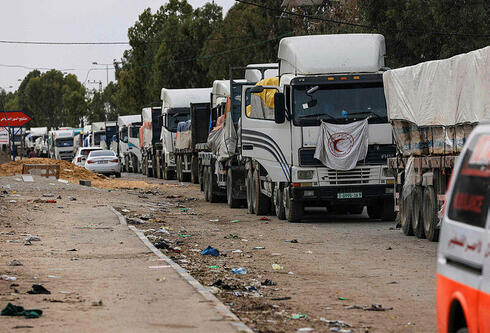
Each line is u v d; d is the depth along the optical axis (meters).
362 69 40.34
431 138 30.77
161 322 15.37
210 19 154.62
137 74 176.50
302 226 38.91
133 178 104.69
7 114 115.50
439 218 30.17
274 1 114.56
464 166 11.42
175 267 23.31
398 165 34.94
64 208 47.16
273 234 35.34
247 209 51.16
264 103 41.53
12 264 23.97
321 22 90.56
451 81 28.62
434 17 69.38
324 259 26.88
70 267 23.50
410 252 28.14
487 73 25.94
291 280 22.52
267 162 41.53
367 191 39.81
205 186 59.84
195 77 154.50
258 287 21.36
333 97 39.72
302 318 16.94
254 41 116.81
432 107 30.17
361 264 25.45
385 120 39.69
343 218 43.72
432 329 15.82
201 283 21.80
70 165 91.31
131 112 181.25
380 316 17.27
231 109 49.50
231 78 49.78
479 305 10.19
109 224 37.88
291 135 39.78
